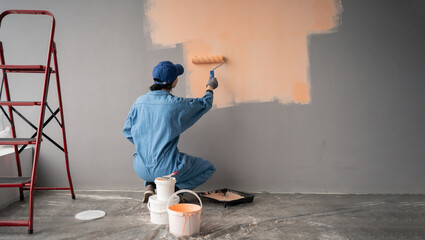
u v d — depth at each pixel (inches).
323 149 129.6
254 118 130.7
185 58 131.0
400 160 127.8
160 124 108.6
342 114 128.3
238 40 129.4
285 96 129.4
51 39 97.1
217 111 131.7
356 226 96.5
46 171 135.3
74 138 134.6
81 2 132.0
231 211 109.7
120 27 131.9
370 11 125.9
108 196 127.0
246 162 132.0
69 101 134.0
